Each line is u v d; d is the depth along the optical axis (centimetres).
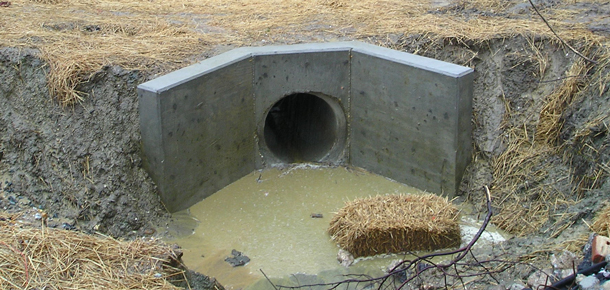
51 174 769
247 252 760
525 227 764
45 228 650
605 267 625
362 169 884
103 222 761
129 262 630
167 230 782
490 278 676
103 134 788
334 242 769
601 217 695
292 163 891
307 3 988
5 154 781
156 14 949
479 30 870
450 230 746
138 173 792
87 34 879
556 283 622
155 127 772
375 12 948
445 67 800
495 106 834
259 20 934
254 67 838
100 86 800
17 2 957
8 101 802
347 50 855
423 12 942
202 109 801
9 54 811
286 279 727
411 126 830
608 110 769
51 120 788
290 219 802
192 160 805
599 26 857
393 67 827
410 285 701
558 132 800
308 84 858
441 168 820
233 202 826
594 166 753
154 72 809
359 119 872
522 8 923
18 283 599
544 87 825
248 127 852
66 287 601
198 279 665
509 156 809
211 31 902
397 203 767
